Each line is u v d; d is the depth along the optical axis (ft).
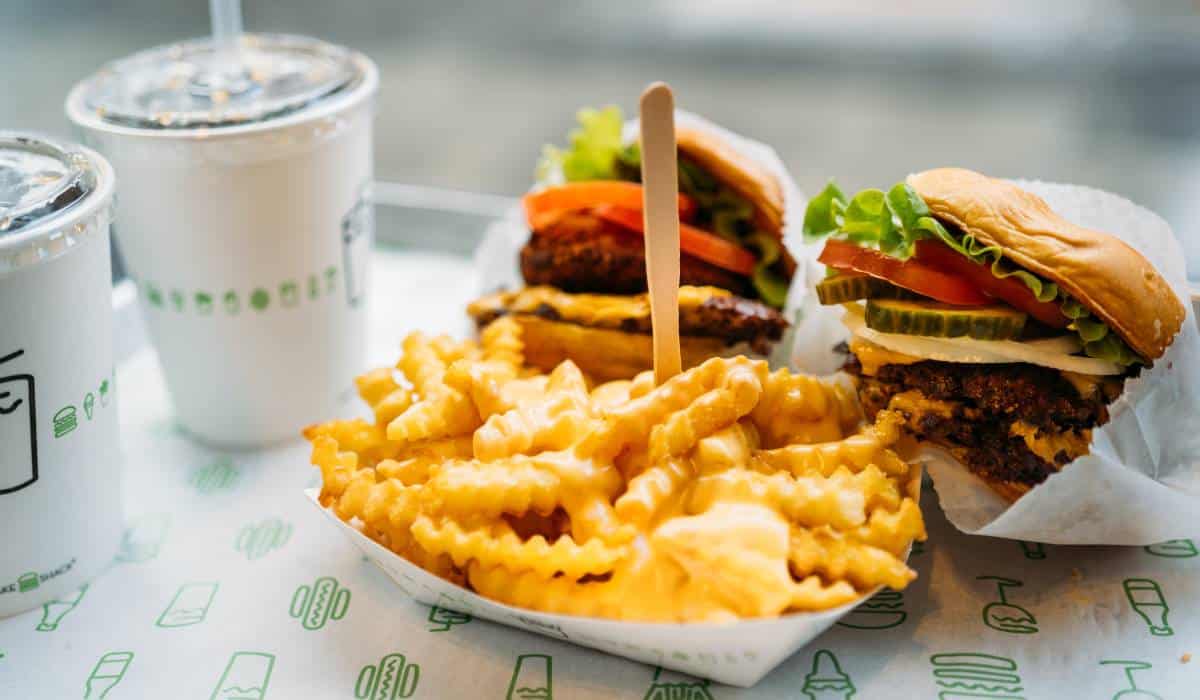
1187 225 1.98
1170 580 1.41
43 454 1.37
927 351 1.40
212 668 1.35
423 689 1.32
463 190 2.31
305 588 1.44
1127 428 1.35
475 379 1.39
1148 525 1.38
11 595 1.41
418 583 1.36
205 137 1.49
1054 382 1.38
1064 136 2.32
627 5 3.05
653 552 1.26
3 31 2.89
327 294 1.65
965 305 1.39
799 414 1.38
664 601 1.25
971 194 1.39
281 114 1.54
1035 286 1.34
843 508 1.28
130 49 2.79
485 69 2.81
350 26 2.96
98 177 1.39
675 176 1.32
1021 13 2.76
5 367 1.32
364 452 1.43
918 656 1.34
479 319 1.65
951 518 1.41
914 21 2.81
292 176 1.56
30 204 1.32
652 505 1.28
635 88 2.62
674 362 1.39
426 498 1.34
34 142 1.43
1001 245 1.35
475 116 2.60
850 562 1.27
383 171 2.40
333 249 1.64
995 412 1.38
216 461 1.65
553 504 1.31
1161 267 1.45
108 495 1.46
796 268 1.70
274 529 1.53
